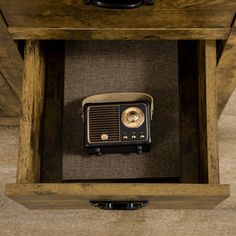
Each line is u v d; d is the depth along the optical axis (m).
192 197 0.93
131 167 1.09
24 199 0.99
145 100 1.05
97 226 1.44
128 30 0.95
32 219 1.45
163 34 0.96
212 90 0.98
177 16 0.90
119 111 1.03
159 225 1.43
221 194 0.89
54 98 1.23
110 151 1.08
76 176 1.09
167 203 1.15
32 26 0.94
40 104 1.11
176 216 1.44
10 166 1.49
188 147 1.19
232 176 1.46
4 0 0.86
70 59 1.16
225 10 0.88
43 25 0.93
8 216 1.46
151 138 1.08
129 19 0.91
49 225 1.45
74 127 1.12
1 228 1.45
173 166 1.08
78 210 1.45
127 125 1.02
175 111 1.10
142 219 1.44
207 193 0.89
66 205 1.21
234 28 0.92
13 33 0.96
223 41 0.99
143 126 1.02
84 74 1.14
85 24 0.93
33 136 1.02
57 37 0.98
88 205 1.22
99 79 1.14
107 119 1.03
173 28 0.94
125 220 1.44
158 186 0.89
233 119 1.51
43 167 1.19
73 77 1.14
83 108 1.05
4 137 1.52
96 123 1.03
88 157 1.10
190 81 1.23
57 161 1.19
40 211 1.46
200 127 1.11
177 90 1.11
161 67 1.13
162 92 1.12
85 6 0.87
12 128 1.53
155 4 0.86
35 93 1.03
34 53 1.01
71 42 1.17
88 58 1.15
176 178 1.13
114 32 0.96
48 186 0.90
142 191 0.89
